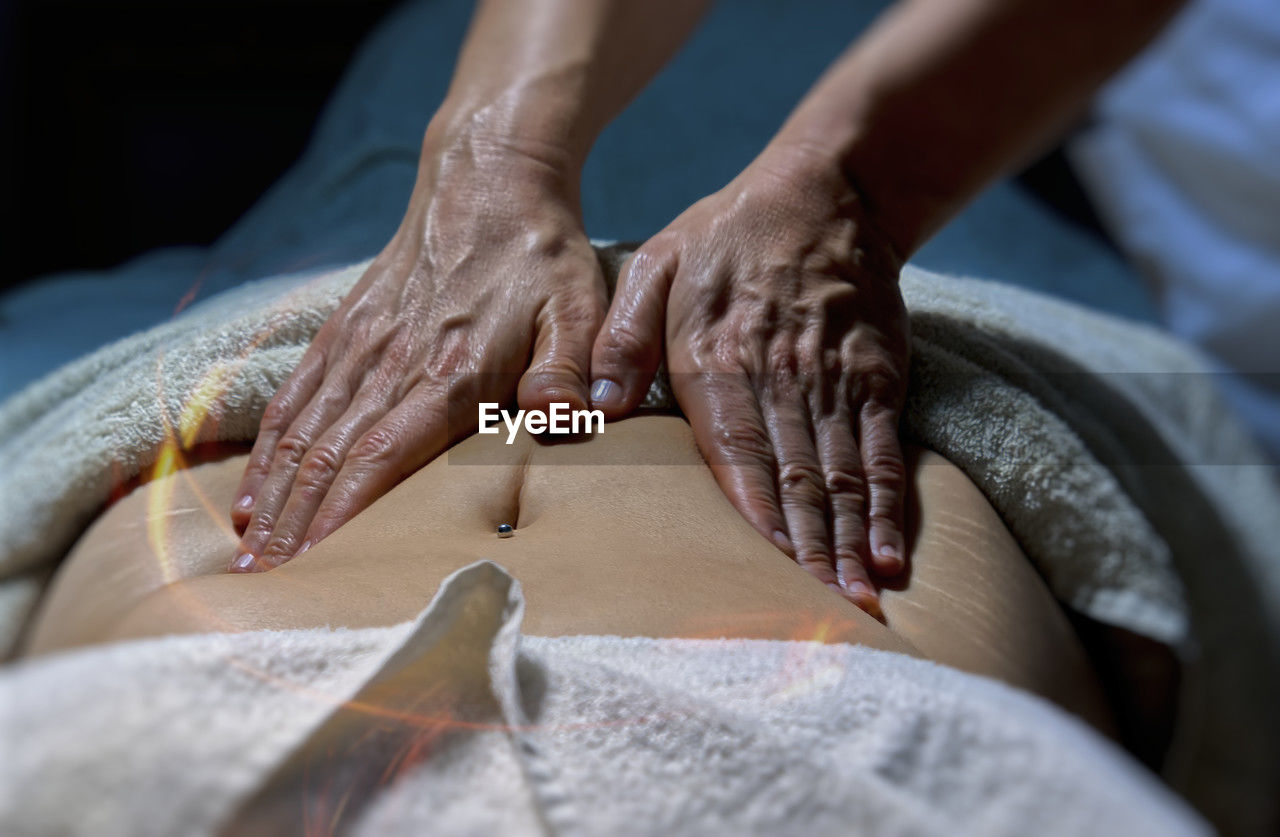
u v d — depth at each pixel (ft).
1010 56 2.61
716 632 1.49
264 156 6.93
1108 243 5.82
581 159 2.76
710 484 2.05
